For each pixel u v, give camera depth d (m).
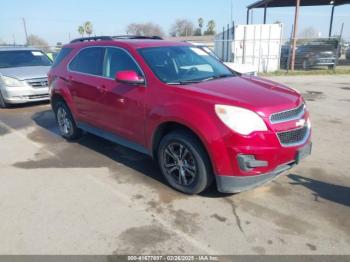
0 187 4.19
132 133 4.38
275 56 19.03
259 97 3.51
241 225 3.24
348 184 4.06
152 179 4.31
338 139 5.76
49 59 10.45
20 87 8.70
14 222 3.39
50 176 4.49
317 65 18.81
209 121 3.34
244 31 18.61
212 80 4.16
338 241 2.97
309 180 4.18
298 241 2.98
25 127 7.11
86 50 5.27
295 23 17.98
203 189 3.72
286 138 3.45
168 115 3.66
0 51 9.86
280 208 3.53
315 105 8.64
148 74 4.07
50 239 3.10
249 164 3.28
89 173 4.55
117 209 3.59
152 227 3.24
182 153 3.75
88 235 3.14
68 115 5.89
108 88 4.60
